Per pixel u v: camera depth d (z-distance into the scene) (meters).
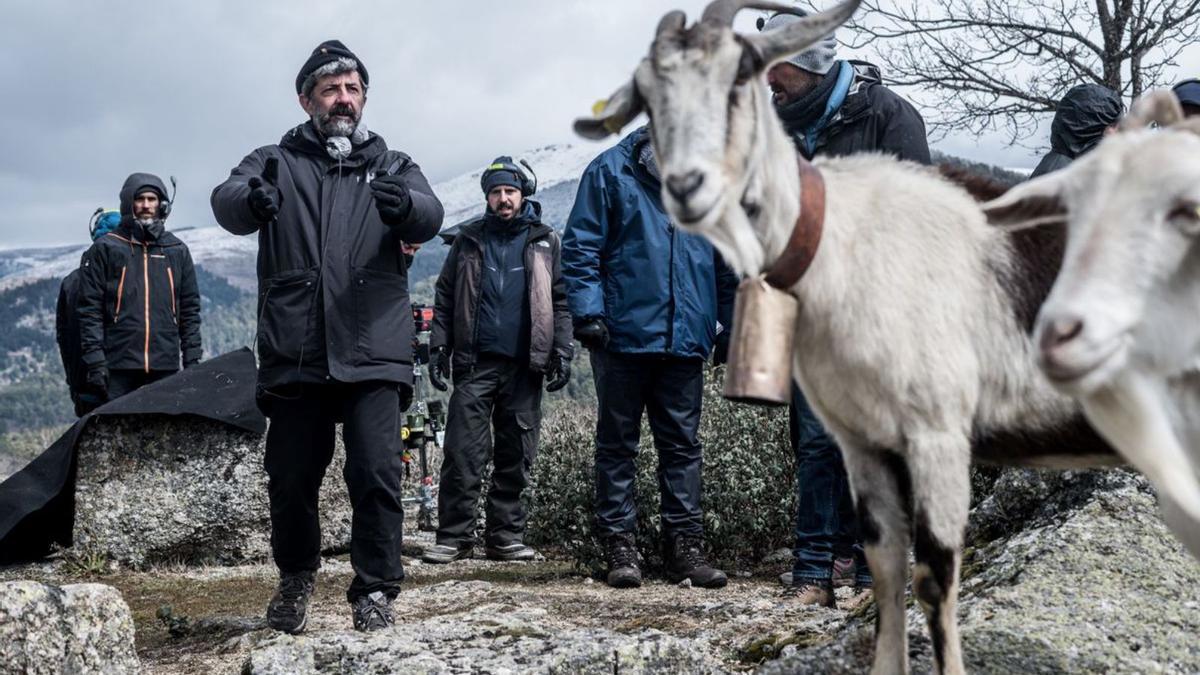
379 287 5.25
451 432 8.12
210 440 8.49
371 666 4.04
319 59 5.38
